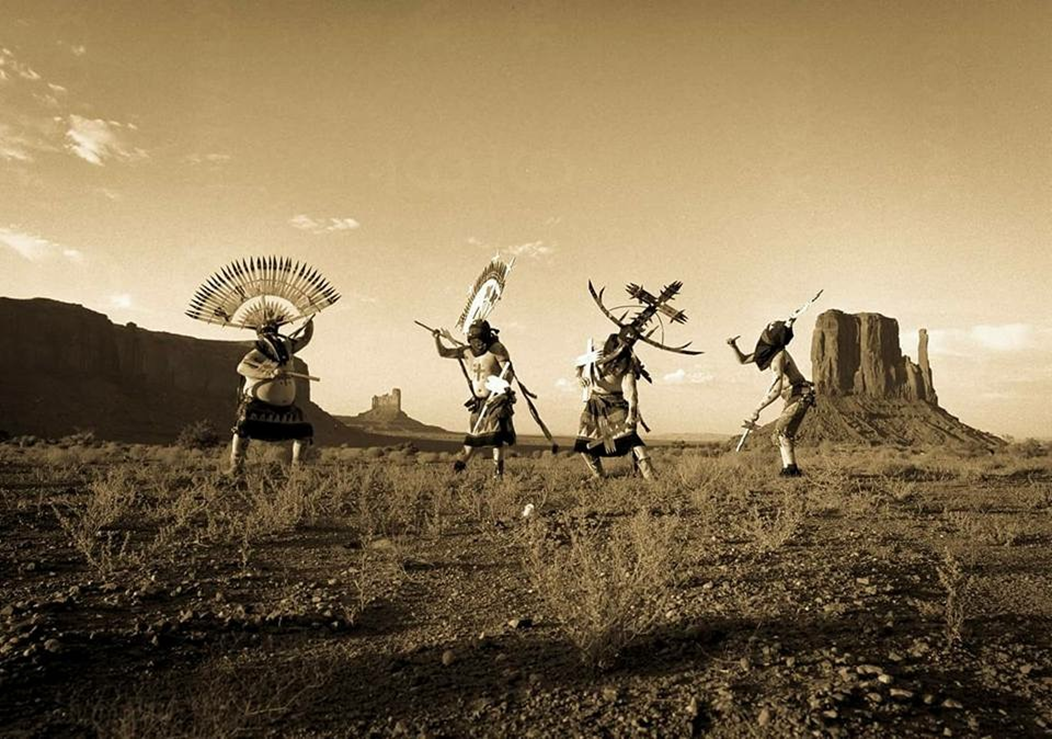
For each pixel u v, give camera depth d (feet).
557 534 22.41
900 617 13.55
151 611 14.53
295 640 12.82
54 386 441.68
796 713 9.18
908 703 9.53
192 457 62.39
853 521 25.88
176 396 508.12
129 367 511.81
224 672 11.14
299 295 40.40
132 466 48.78
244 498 31.22
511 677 10.84
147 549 20.59
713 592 15.38
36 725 9.12
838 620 13.26
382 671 11.24
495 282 39.91
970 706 9.57
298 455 41.45
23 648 11.62
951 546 21.01
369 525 24.84
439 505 29.40
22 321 458.50
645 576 13.24
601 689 10.31
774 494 33.58
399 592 16.35
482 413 39.11
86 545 19.88
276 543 22.00
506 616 14.29
